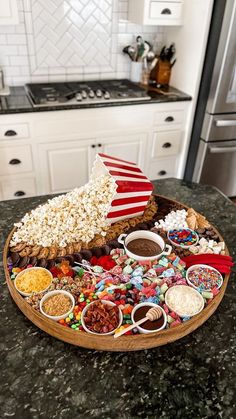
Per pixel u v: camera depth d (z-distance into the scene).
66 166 2.73
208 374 0.87
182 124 2.92
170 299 1.04
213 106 2.65
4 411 0.77
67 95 2.55
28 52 2.71
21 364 0.87
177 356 0.92
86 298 1.03
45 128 2.49
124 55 3.00
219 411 0.79
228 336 0.98
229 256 1.21
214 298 1.04
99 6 2.71
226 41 2.38
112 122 2.66
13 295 1.04
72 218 1.27
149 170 3.08
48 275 1.10
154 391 0.83
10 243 1.22
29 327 0.98
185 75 2.81
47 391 0.81
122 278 1.10
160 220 1.41
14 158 2.53
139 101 2.63
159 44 3.06
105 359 0.90
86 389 0.82
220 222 1.47
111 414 0.78
